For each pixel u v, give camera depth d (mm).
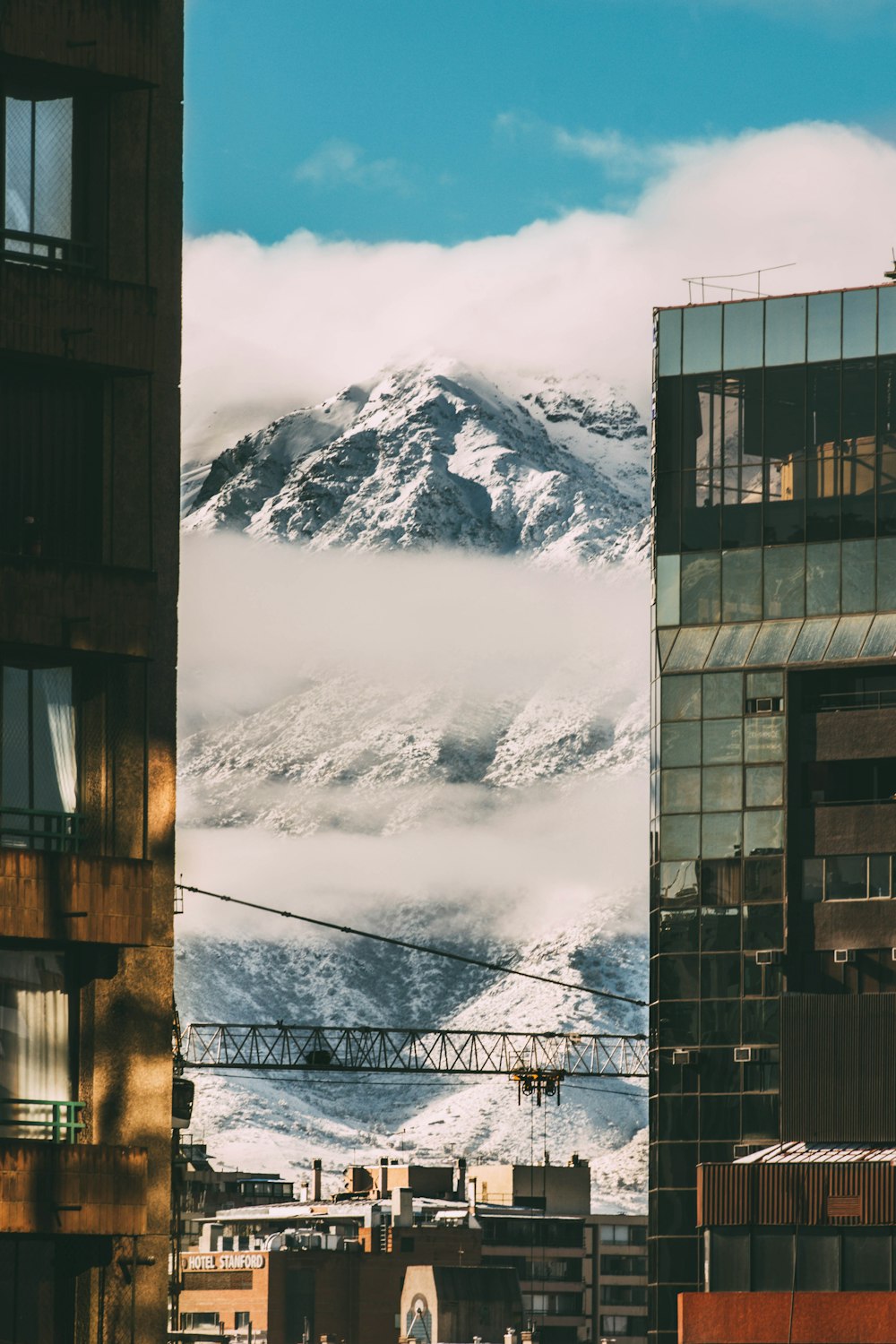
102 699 53688
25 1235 51125
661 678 132250
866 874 125688
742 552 131375
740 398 132125
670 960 130125
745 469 131625
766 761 129375
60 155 54906
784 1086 120438
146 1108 52938
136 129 55719
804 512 130125
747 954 128375
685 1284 126562
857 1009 120188
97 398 55000
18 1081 51719
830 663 127688
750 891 128750
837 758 127500
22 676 52844
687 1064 128375
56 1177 50719
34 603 52312
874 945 124375
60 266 54438
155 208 55906
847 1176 103500
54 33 53625
